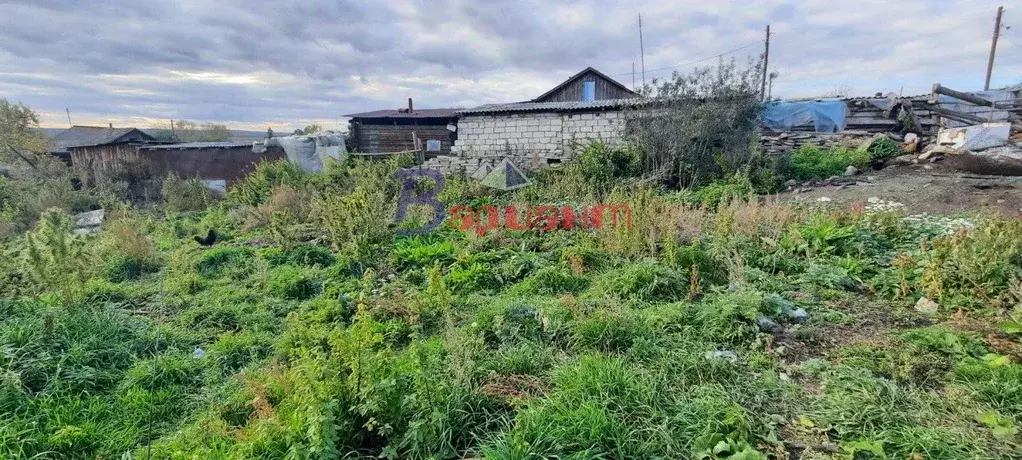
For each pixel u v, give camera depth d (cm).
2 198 1323
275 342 441
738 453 249
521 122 1562
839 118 1468
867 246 619
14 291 495
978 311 425
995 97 1466
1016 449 249
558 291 554
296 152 1712
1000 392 295
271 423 271
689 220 736
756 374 348
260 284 615
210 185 1702
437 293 437
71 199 1322
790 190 1134
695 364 345
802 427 280
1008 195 860
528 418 266
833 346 395
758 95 1247
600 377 310
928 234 663
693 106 1212
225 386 371
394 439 267
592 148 1325
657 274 534
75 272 515
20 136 2462
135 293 578
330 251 773
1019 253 472
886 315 454
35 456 283
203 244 908
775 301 457
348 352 281
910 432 262
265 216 1061
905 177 1110
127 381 370
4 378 336
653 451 259
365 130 1878
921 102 1413
